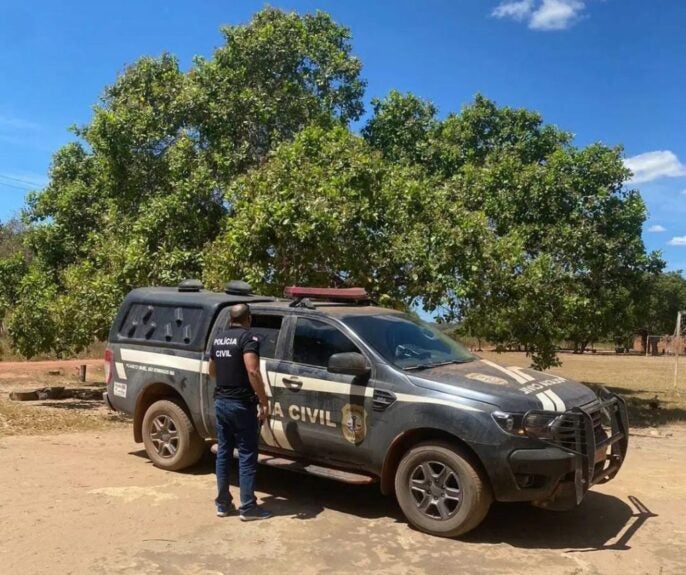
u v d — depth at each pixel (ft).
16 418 35.42
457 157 51.96
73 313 42.14
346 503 20.04
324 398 19.10
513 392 17.15
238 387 18.22
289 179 33.96
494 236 41.88
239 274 34.35
